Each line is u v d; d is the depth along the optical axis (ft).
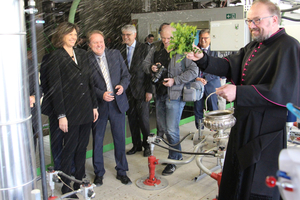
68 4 11.97
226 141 7.61
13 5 2.98
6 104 3.09
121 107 9.55
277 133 5.44
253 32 5.60
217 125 5.90
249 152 5.57
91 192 4.61
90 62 8.97
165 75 10.07
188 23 13.61
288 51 5.20
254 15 5.44
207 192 9.34
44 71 7.75
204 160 11.67
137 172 10.80
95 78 9.11
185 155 12.32
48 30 10.82
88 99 8.27
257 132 5.60
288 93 5.16
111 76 9.33
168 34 9.63
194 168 11.01
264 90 5.19
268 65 5.41
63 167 8.39
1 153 3.17
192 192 9.34
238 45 9.59
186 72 9.57
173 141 10.29
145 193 9.29
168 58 10.11
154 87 10.56
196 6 15.14
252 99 5.29
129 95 11.82
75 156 8.81
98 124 9.46
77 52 8.17
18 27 3.05
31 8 3.72
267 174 5.45
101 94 9.09
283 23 14.08
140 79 11.59
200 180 10.10
